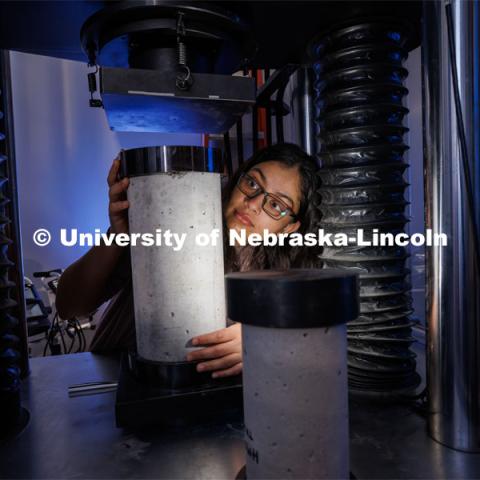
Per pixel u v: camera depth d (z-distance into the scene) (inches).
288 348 16.4
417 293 59.1
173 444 25.4
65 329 95.8
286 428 16.7
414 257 59.2
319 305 15.8
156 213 25.5
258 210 46.4
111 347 48.1
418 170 58.1
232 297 17.3
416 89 57.9
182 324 26.6
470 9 23.6
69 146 123.3
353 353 33.8
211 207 26.5
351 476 20.5
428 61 25.2
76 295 46.4
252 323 16.5
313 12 33.3
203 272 26.5
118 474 22.5
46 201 122.9
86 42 33.4
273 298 15.9
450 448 24.7
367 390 31.9
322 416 16.7
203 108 31.9
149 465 23.2
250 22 34.3
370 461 23.5
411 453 24.3
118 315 48.6
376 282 33.3
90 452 24.6
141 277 26.9
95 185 125.6
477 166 23.9
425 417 28.6
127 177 26.3
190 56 31.9
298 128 54.2
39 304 91.2
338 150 34.2
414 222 59.1
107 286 47.9
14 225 38.6
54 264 124.3
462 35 23.7
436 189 25.0
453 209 24.4
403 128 33.7
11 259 37.6
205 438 26.0
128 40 31.5
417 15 34.3
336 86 34.9
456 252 24.3
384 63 33.3
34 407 31.0
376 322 33.1
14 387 28.2
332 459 17.0
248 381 17.7
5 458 24.1
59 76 121.3
